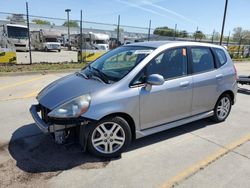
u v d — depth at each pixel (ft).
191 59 14.76
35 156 12.14
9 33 82.58
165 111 13.56
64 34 122.31
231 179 10.76
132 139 13.08
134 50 14.23
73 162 11.69
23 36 85.25
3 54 44.39
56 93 12.14
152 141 14.21
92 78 12.95
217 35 86.74
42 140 13.78
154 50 13.42
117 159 12.14
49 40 111.75
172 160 12.21
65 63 50.03
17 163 11.50
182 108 14.38
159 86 12.96
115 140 12.13
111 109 11.44
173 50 14.02
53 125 10.94
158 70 13.15
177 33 72.08
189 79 14.35
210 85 15.56
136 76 12.37
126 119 12.44
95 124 11.41
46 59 64.18
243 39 96.73
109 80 12.25
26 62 52.70
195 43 15.40
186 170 11.35
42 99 12.26
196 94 14.85
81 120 11.00
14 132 14.82
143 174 10.96
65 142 11.56
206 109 16.03
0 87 26.96
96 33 101.50
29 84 28.89
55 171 10.96
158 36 71.10
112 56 14.79
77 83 12.62
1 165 11.30
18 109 19.25
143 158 12.32
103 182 10.33
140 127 12.82
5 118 17.17
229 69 17.07
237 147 13.80
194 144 14.03
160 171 11.23
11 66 41.55
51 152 12.51
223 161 12.23
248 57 92.89
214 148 13.62
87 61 53.98
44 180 10.32
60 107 11.05
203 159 12.39
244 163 12.10
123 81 12.05
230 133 15.76
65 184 10.12
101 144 11.92
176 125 14.33
